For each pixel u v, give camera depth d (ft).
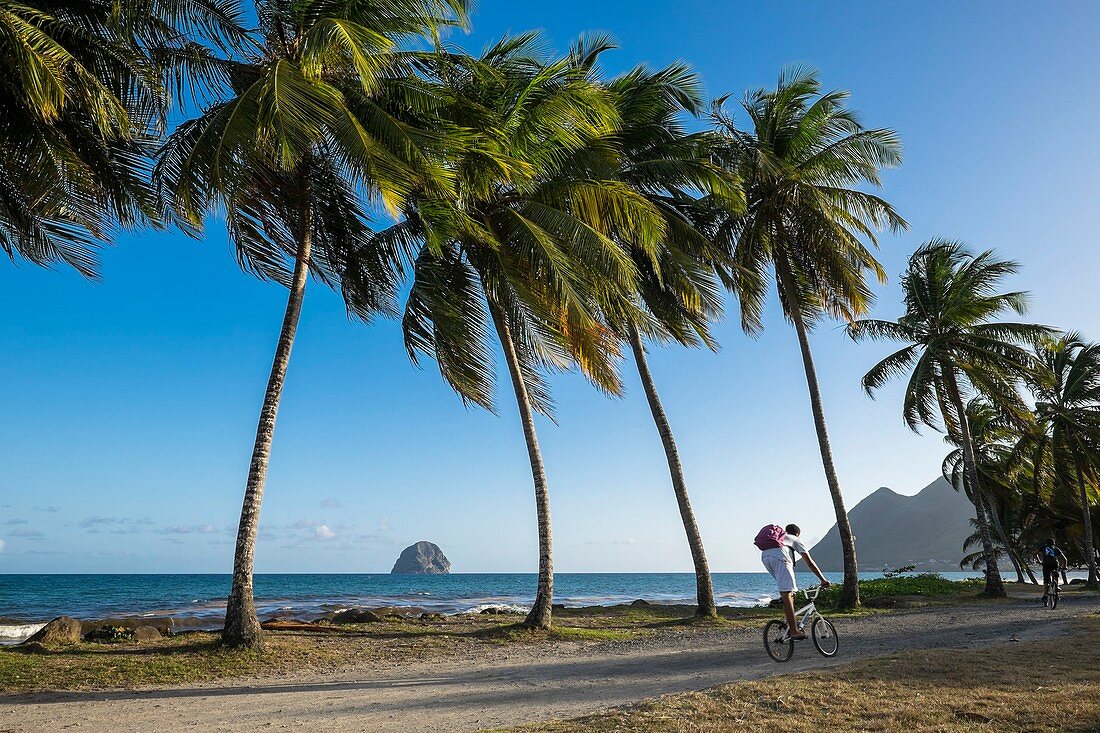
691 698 25.48
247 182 40.32
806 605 36.65
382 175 37.60
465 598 193.77
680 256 59.41
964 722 21.04
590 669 36.19
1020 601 81.97
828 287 77.61
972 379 90.99
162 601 169.37
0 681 32.24
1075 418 110.52
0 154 38.09
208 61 43.45
